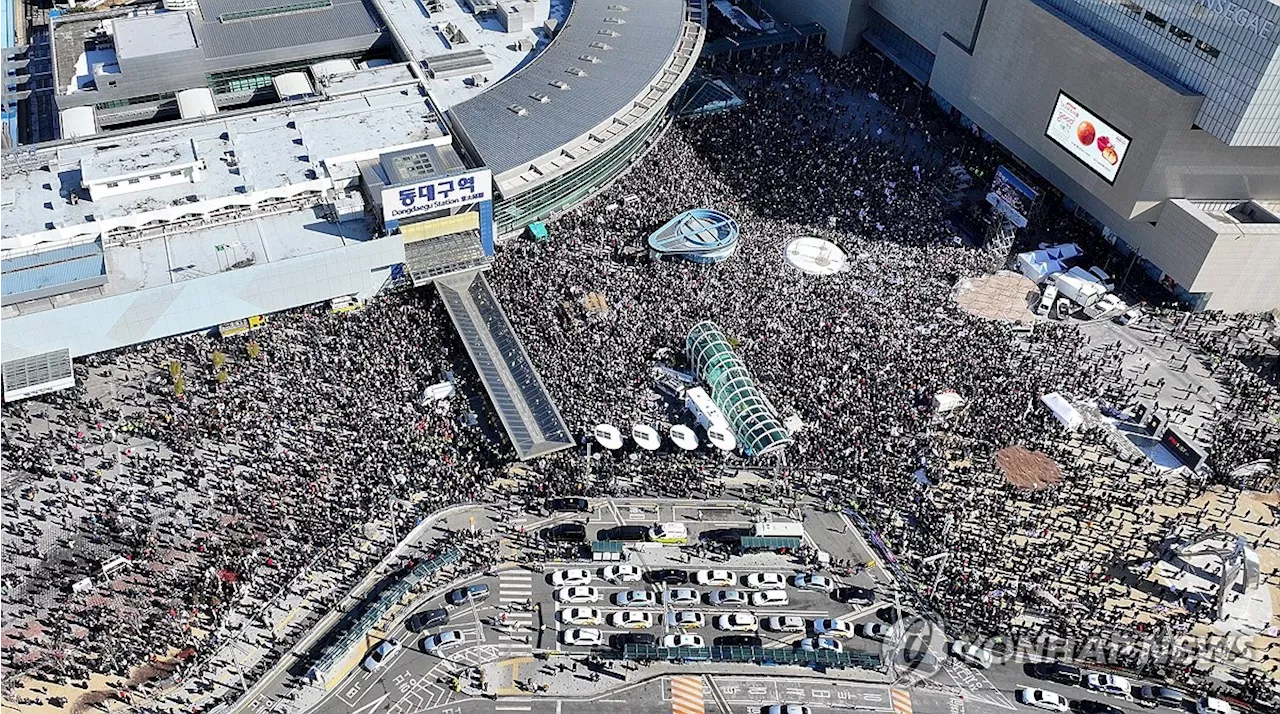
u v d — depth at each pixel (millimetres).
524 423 125625
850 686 104562
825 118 191125
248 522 113625
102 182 140000
